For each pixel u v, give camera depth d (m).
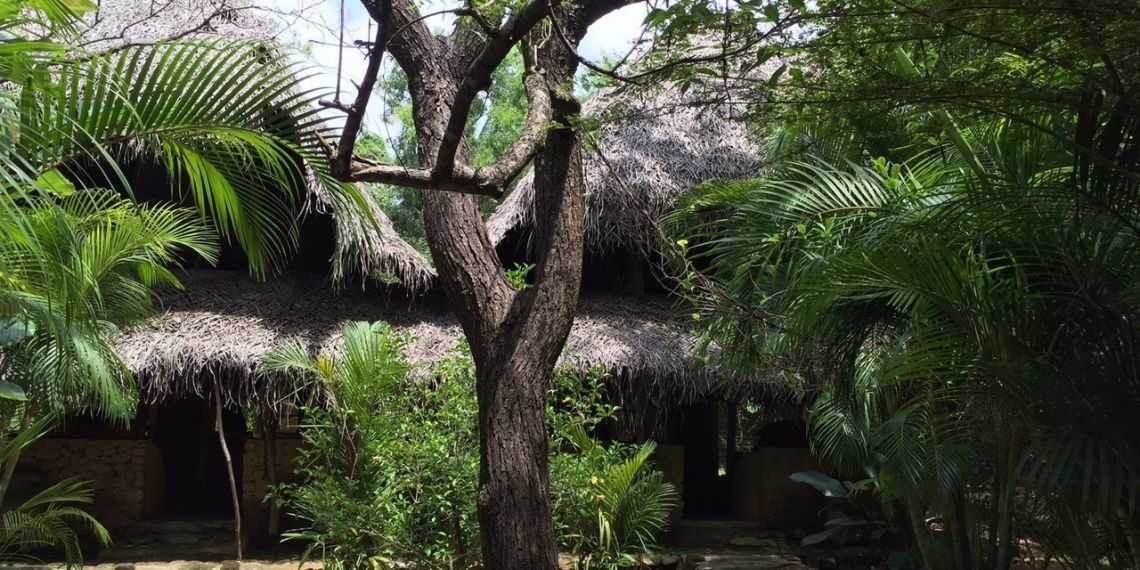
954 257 4.19
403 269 8.70
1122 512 4.24
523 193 9.07
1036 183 4.34
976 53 3.88
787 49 3.47
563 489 7.20
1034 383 3.88
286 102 3.62
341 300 9.29
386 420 7.27
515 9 4.61
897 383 5.79
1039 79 3.87
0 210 2.82
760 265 5.53
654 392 8.59
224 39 3.82
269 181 6.75
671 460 9.54
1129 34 3.30
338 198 4.14
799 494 9.69
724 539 9.50
